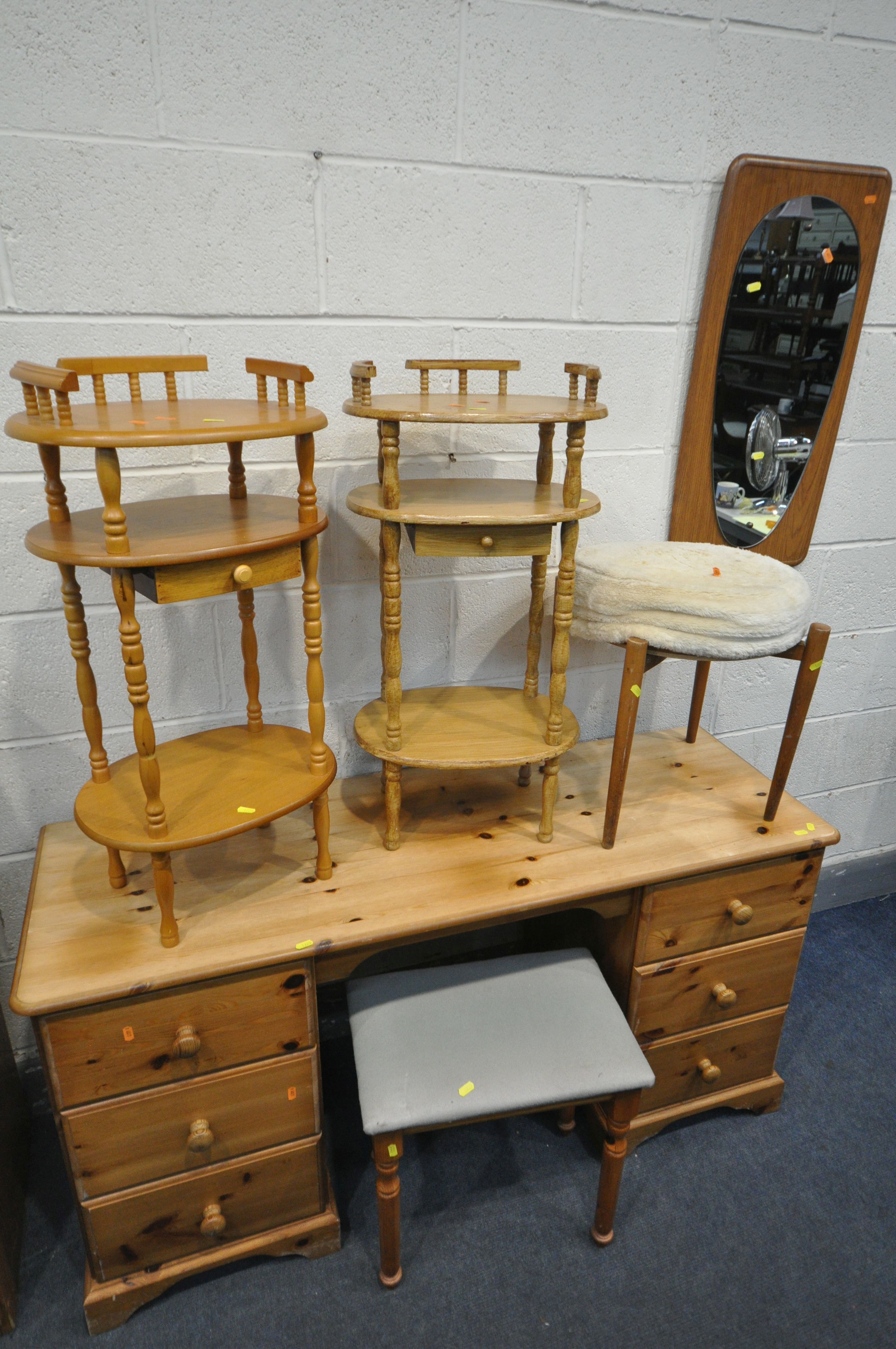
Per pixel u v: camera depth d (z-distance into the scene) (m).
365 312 1.27
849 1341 1.17
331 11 1.10
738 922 1.31
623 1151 1.22
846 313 1.49
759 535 1.63
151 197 1.11
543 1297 1.22
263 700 1.45
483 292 1.32
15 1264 1.25
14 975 1.04
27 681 1.30
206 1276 1.26
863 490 1.72
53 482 1.00
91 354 1.16
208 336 1.21
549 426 1.29
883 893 2.17
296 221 1.19
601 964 1.45
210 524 1.03
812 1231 1.32
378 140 1.18
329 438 1.31
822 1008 1.78
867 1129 1.50
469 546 1.10
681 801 1.46
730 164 1.36
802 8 1.31
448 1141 1.48
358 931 1.12
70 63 1.03
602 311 1.39
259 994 1.10
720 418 1.50
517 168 1.26
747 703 1.84
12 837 1.39
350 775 1.56
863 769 2.04
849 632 1.85
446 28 1.15
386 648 1.16
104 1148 1.10
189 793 1.11
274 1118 1.18
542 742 1.25
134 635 0.92
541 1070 1.12
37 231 1.08
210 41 1.07
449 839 1.33
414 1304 1.22
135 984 1.02
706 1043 1.44
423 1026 1.18
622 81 1.26
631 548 1.36
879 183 1.41
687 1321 1.19
